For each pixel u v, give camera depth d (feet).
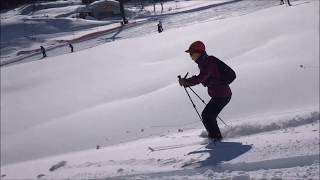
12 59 180.96
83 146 35.99
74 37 218.59
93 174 21.99
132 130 37.24
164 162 22.08
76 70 85.35
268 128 25.59
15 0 376.48
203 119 25.26
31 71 93.76
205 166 20.07
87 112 47.16
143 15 266.57
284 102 36.40
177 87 47.93
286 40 61.00
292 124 25.61
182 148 24.72
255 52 58.75
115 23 245.86
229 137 25.45
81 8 283.38
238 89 42.09
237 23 91.66
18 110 61.11
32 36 231.09
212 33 89.81
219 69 24.57
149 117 40.04
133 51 93.97
